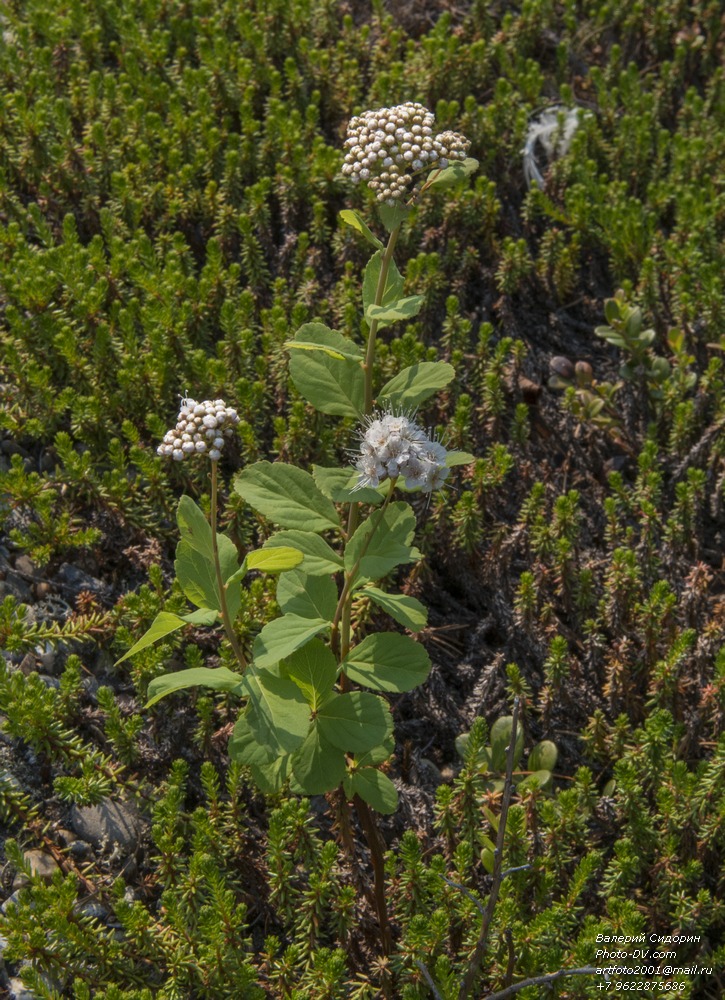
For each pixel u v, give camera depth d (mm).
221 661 979
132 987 874
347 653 879
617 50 1475
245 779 947
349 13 1510
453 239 1183
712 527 1106
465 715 998
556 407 1140
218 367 1058
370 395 868
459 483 1069
